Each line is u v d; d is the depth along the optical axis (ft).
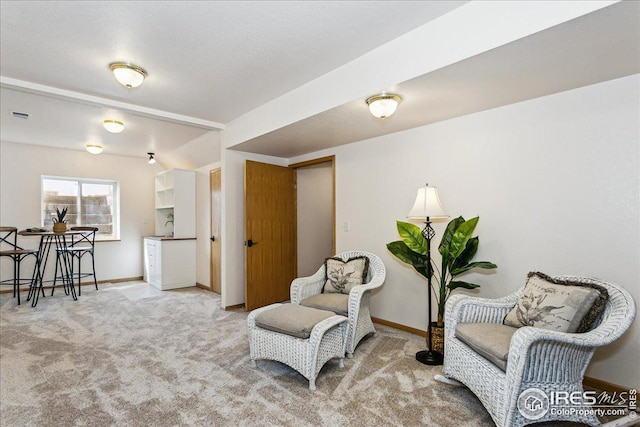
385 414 6.48
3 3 6.09
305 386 7.56
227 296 14.07
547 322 6.16
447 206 10.18
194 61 8.41
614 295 6.09
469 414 6.49
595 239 7.52
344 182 13.24
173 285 18.34
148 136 15.51
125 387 7.50
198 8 6.31
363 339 10.53
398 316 11.56
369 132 11.46
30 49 7.79
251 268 13.97
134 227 20.98
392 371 8.31
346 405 6.79
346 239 13.12
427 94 8.13
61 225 16.37
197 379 7.88
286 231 15.48
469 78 7.23
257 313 8.73
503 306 7.52
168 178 20.03
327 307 9.52
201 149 16.90
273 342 8.08
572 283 6.50
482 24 6.12
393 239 11.62
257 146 13.48
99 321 12.42
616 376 7.27
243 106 11.74
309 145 13.33
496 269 9.13
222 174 14.14
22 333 11.12
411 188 11.08
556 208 8.10
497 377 5.76
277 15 6.56
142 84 9.77
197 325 11.94
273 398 7.05
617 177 7.25
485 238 9.34
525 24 5.62
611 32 5.48
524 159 8.63
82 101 10.57
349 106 8.87
